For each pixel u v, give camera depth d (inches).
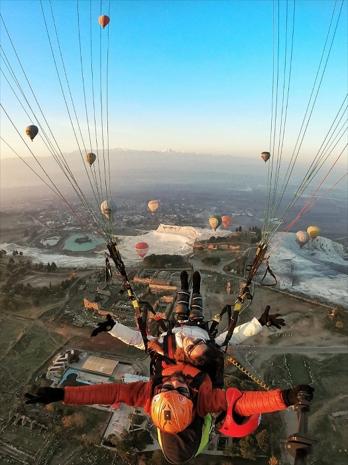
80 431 1749.5
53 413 1852.9
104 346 2409.0
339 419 1792.6
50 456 1644.9
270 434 1681.8
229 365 2166.6
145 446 1656.0
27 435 1752.0
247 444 1582.2
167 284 3127.5
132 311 2795.3
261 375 2101.4
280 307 2832.2
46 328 2625.5
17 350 2388.0
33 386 2052.2
